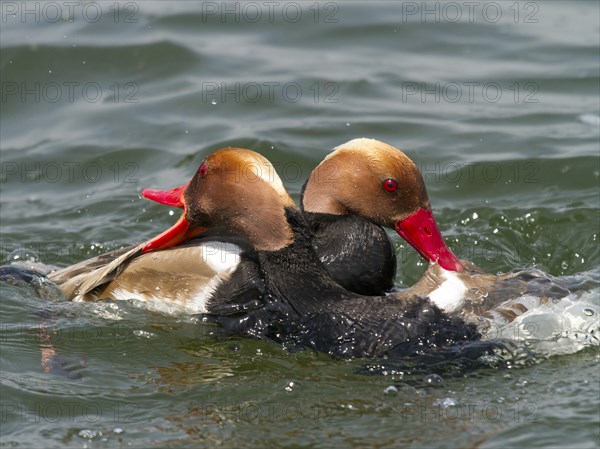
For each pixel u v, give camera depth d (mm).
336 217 12211
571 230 14273
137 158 16734
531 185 15617
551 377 10039
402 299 10945
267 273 11188
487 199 15359
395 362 10398
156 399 9906
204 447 9016
